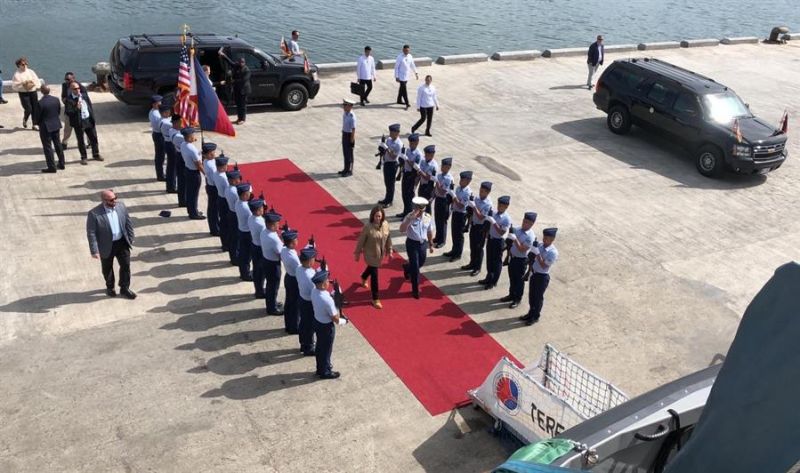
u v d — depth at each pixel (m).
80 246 12.69
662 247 14.07
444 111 20.67
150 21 37.44
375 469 8.42
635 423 3.83
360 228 13.95
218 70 18.83
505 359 8.78
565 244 13.94
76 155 16.22
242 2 42.59
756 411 2.64
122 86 17.78
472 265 12.80
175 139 13.84
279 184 15.45
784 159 17.44
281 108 20.06
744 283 12.95
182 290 11.66
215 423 8.95
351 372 10.04
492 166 17.20
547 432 8.41
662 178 17.30
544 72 25.44
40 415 8.90
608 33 41.88
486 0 48.56
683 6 51.91
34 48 32.06
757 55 29.92
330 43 35.66
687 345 11.11
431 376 10.06
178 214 14.05
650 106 18.69
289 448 8.65
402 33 38.50
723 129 17.19
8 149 16.28
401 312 11.52
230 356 10.17
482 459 8.69
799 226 15.27
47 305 11.04
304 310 9.91
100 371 9.72
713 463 2.67
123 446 8.52
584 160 18.02
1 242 12.60
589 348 10.93
